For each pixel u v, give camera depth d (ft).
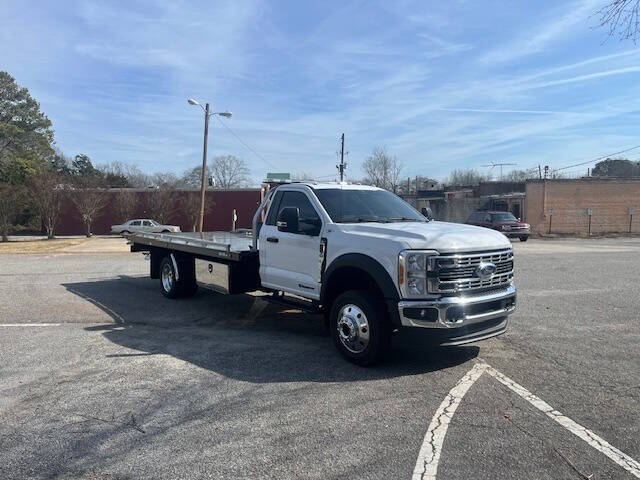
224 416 13.79
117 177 212.64
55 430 12.98
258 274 24.43
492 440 12.33
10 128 210.38
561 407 14.37
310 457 11.52
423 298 16.57
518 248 73.77
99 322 25.49
